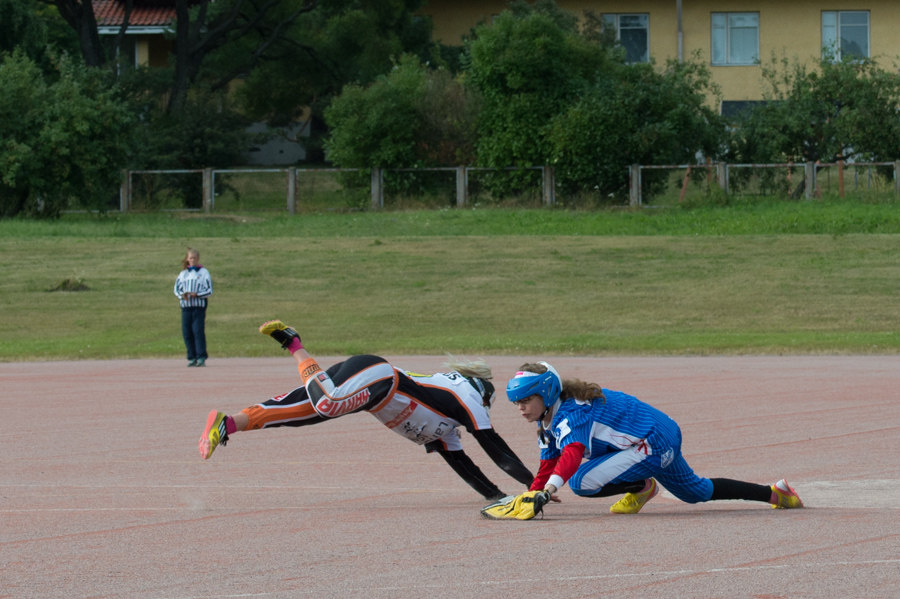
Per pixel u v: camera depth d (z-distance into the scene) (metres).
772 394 22.69
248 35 95.25
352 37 92.69
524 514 11.01
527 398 11.12
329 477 14.74
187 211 75.12
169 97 89.81
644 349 32.12
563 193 73.38
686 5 97.50
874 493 12.92
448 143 75.62
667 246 53.62
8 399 23.31
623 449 11.27
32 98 67.94
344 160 75.69
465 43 78.19
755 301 41.47
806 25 96.56
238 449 17.11
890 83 72.12
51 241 57.22
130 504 12.57
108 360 32.06
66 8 83.62
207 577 8.67
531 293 43.88
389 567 8.94
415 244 55.59
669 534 10.09
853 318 38.38
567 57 75.38
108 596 8.13
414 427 11.98
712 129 73.75
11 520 11.38
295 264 50.56
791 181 71.38
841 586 8.02
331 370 11.66
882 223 59.25
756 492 11.70
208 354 33.12
